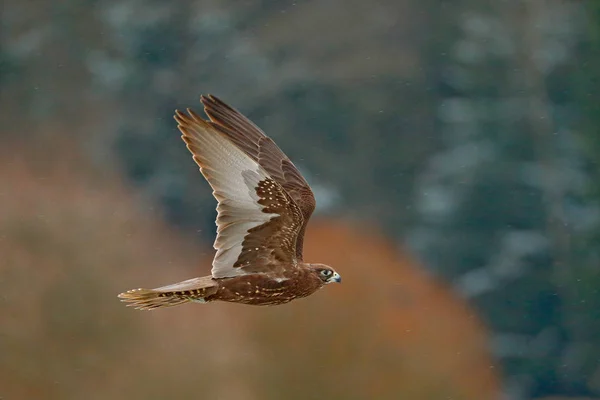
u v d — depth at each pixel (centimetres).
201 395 2509
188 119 1209
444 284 4962
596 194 5128
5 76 5478
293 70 5653
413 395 2812
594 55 5288
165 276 3597
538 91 5372
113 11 5647
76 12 5597
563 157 5266
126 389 2517
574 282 4991
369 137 5609
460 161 5306
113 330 2564
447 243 5169
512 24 5506
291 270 1268
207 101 1420
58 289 2634
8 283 2608
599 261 5012
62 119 5428
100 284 2752
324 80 5653
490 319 5034
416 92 5688
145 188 5288
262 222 1240
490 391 3928
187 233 5078
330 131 5616
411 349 2945
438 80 5731
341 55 5766
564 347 4991
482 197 5266
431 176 5450
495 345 4891
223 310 2630
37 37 5531
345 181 5500
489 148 5312
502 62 5466
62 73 5528
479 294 5053
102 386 2505
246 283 1250
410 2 5794
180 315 2598
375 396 2708
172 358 2552
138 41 5694
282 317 2614
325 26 5809
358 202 5450
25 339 2516
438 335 3381
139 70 5662
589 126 5247
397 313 3111
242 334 2606
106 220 3100
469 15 5575
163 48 5712
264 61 5697
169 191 5259
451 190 5309
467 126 5412
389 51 5756
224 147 1218
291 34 5797
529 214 5231
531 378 4984
